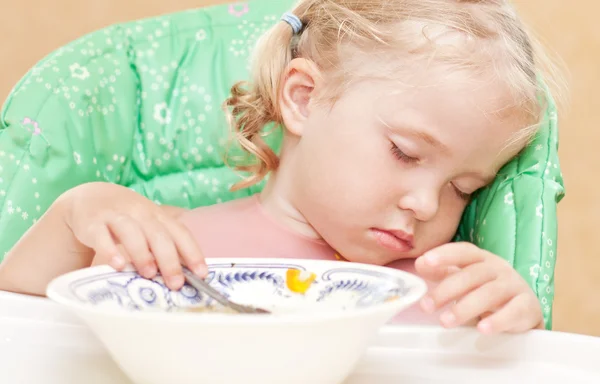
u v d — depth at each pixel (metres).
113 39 1.18
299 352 0.47
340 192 0.97
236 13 1.27
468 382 0.61
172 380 0.48
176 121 1.20
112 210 0.68
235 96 1.17
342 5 1.06
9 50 2.03
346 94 0.98
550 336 0.65
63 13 2.01
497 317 0.65
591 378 0.61
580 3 2.04
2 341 0.64
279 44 1.13
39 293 0.79
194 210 1.16
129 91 1.17
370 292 0.59
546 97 1.02
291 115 1.07
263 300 0.64
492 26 0.97
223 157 1.20
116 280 0.60
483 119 0.91
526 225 0.92
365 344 0.52
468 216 1.09
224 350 0.46
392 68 0.95
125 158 1.16
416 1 0.99
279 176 1.11
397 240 0.96
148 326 0.45
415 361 0.64
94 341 0.65
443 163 0.93
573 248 2.16
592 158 2.11
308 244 1.08
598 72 2.06
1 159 1.00
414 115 0.91
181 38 1.23
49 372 0.60
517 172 0.98
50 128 1.04
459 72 0.91
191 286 0.63
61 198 0.76
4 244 0.98
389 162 0.94
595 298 2.16
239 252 1.07
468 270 0.68
